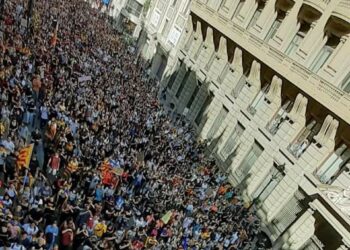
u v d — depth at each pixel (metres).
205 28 35.34
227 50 32.19
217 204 22.72
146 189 19.44
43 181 15.41
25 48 23.34
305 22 25.19
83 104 21.67
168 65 41.62
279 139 25.17
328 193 20.36
